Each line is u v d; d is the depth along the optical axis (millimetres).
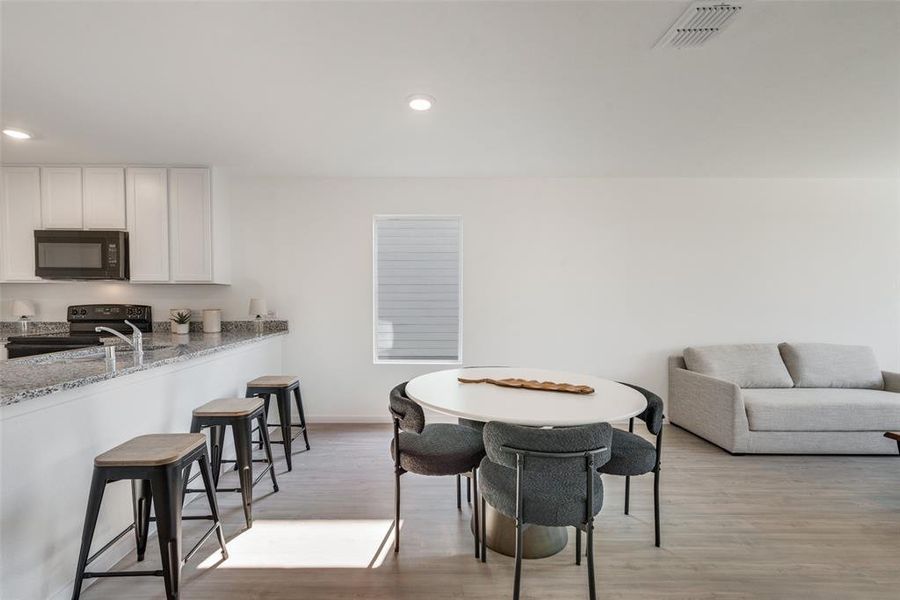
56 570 1534
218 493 2480
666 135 2826
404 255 3980
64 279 3395
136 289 3791
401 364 3891
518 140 2908
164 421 2189
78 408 1642
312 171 3656
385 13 1564
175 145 2996
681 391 3668
